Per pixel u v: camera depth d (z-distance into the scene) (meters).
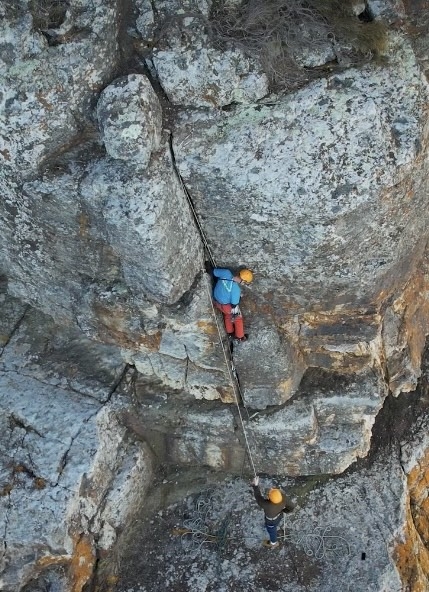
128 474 8.79
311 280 7.31
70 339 9.27
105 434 8.65
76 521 8.24
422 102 6.46
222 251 7.35
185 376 8.63
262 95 6.50
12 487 8.21
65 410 8.67
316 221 6.59
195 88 6.43
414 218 7.29
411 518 9.11
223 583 8.34
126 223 6.45
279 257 7.13
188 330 7.80
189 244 7.09
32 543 7.98
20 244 7.60
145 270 6.95
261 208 6.67
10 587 8.05
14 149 6.51
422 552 8.98
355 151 6.37
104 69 6.39
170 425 8.98
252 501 8.99
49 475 8.23
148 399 8.89
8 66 6.18
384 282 7.59
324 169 6.39
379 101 6.42
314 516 8.82
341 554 8.48
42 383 8.92
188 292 7.40
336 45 6.34
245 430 8.69
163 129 6.55
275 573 8.38
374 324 7.93
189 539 8.77
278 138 6.45
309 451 8.81
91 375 8.98
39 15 6.11
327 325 7.99
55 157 6.69
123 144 6.15
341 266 7.10
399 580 8.27
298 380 8.63
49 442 8.45
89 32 6.21
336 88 6.42
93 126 6.57
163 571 8.55
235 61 6.27
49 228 7.19
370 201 6.52
